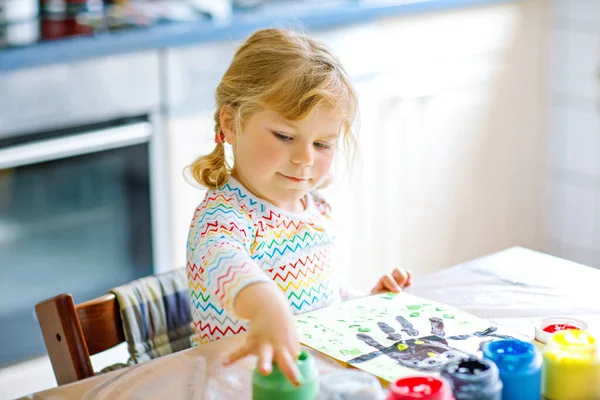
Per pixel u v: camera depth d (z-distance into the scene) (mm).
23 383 2488
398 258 3164
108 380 1170
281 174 1401
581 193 3471
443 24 3059
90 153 2453
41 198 2410
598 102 3318
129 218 2590
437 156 3166
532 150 3486
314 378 1046
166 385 1151
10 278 2428
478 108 3242
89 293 2582
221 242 1312
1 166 2309
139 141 2543
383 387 1112
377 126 2975
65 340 1363
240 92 1414
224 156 1514
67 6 2689
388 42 2941
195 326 1458
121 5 2826
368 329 1287
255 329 1093
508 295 1468
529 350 1129
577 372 1096
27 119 2334
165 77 2551
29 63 2289
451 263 3338
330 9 2811
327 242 1564
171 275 1604
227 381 1159
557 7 3352
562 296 1465
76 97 2400
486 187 3365
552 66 3428
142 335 1536
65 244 2500
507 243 3521
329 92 1357
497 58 3254
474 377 1043
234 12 2818
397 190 3084
